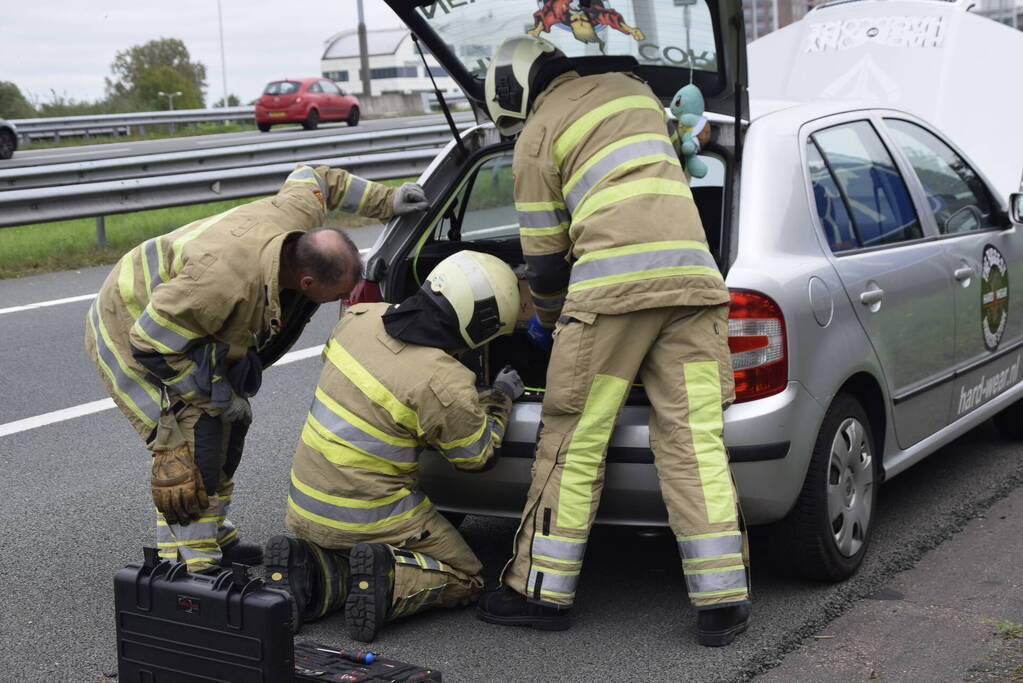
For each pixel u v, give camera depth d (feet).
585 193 12.35
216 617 9.91
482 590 13.79
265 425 21.35
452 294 12.60
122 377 13.30
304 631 13.07
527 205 12.70
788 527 13.38
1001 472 17.90
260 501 17.42
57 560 15.43
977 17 29.19
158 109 136.87
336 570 13.28
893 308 14.58
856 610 13.37
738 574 12.14
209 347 12.66
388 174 48.75
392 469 12.90
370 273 14.61
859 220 14.67
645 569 14.73
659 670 11.87
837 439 13.52
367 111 138.72
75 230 45.68
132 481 18.53
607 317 12.18
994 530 15.71
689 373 12.25
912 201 15.88
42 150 88.22
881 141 15.83
